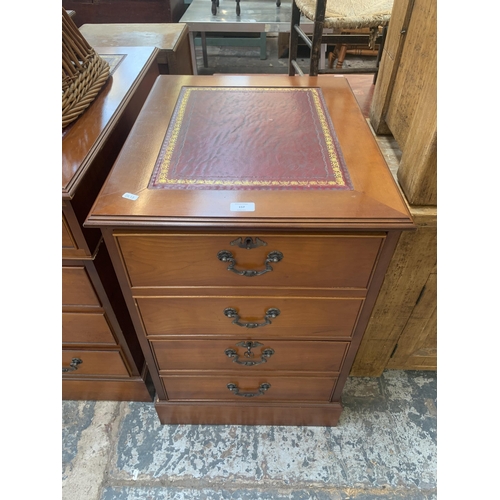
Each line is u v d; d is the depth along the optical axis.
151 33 1.79
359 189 0.69
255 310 0.82
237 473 1.06
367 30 2.48
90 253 0.79
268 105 0.94
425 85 0.76
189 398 1.09
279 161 0.76
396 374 1.29
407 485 1.04
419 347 1.19
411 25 0.84
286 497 1.02
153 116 0.90
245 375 1.00
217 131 0.85
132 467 1.08
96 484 1.05
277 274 0.73
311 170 0.74
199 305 0.81
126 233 0.66
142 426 1.16
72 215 0.72
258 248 0.69
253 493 1.03
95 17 2.40
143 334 0.89
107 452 1.11
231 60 3.19
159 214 0.64
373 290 0.77
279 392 1.06
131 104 1.00
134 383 1.15
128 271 0.74
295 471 1.06
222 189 0.69
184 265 0.72
